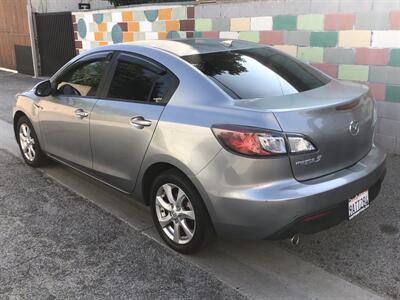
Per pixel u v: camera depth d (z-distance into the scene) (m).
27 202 4.66
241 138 3.01
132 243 3.82
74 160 4.64
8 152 6.32
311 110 3.08
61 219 4.27
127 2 11.91
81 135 4.39
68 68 4.75
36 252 3.69
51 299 3.11
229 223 3.15
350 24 5.93
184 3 8.20
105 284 3.27
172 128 3.41
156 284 3.26
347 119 3.28
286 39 6.66
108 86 4.16
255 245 3.76
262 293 3.15
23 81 13.36
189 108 3.39
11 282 3.30
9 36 15.30
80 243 3.83
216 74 3.52
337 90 3.63
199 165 3.21
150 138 3.58
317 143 3.09
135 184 3.89
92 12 10.80
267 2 6.75
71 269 3.45
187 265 3.49
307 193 2.99
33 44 13.78
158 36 9.04
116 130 3.92
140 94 3.82
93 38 11.05
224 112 3.18
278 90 3.50
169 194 3.59
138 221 4.22
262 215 3.01
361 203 3.38
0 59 16.33
